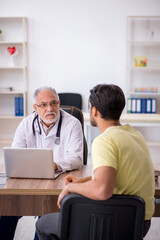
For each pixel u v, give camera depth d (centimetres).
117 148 150
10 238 244
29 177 212
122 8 629
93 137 647
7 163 211
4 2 631
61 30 636
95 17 631
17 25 638
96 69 641
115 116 162
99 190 142
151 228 321
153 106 624
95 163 146
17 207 196
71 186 154
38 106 255
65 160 233
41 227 183
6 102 659
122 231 148
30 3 631
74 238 150
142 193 158
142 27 634
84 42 637
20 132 272
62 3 631
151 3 625
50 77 645
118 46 636
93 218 147
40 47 640
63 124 264
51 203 195
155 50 639
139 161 156
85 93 645
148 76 645
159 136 651
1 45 642
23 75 645
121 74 641
